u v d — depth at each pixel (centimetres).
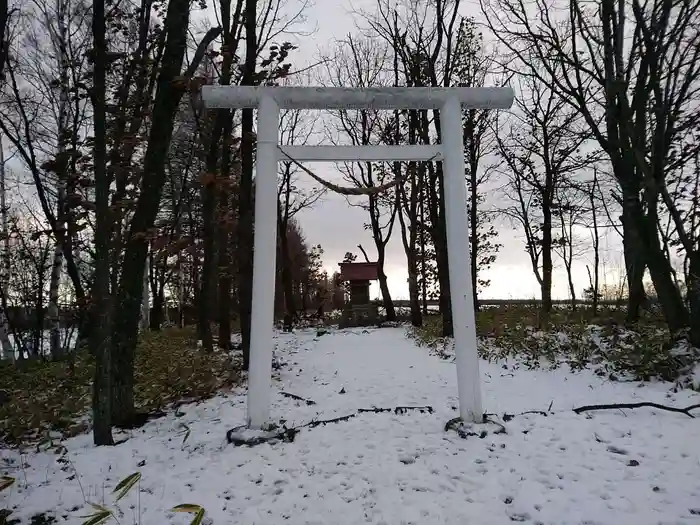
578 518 348
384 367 1047
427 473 431
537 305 1858
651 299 1733
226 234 1655
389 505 377
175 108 649
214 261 1404
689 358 750
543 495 382
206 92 554
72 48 1160
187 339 1552
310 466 454
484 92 564
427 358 1157
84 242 979
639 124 888
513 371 927
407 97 560
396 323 2286
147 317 2428
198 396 774
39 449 567
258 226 544
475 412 536
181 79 600
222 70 941
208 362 1016
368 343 1566
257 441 512
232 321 2489
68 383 905
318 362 1162
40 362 1259
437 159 575
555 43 1104
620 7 827
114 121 782
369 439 517
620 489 388
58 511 391
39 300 1327
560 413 585
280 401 728
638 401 654
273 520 362
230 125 1202
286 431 533
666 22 797
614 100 909
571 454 462
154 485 430
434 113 1667
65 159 633
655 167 843
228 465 463
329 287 4134
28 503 405
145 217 634
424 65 1695
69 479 453
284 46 941
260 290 540
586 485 398
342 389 813
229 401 732
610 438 499
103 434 551
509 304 2181
